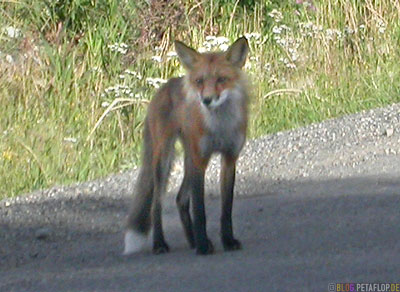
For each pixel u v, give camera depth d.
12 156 14.73
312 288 7.71
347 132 16.28
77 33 19.16
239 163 14.60
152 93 17.39
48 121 15.98
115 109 16.61
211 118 9.85
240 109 9.98
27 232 11.68
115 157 15.30
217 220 11.50
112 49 18.31
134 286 8.38
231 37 19.80
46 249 11.05
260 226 10.79
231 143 9.98
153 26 19.36
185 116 10.09
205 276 8.49
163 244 10.44
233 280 8.21
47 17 19.00
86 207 12.66
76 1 19.06
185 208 10.58
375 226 10.03
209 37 18.23
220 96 9.77
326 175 13.40
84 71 17.67
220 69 9.88
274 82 18.84
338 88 19.33
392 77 20.17
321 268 8.37
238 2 20.81
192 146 10.00
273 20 20.52
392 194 11.58
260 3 20.91
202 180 9.98
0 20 18.64
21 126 15.64
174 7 19.77
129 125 16.45
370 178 12.80
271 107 17.97
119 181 13.87
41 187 14.13
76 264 10.08
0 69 17.16
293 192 12.51
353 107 18.61
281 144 15.72
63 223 12.05
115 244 11.02
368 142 15.42
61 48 18.16
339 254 8.94
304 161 14.45
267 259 9.05
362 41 20.95
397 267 8.21
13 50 17.88
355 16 21.19
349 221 10.41
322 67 19.70
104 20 19.12
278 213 11.32
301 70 19.39
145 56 18.62
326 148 15.22
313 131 16.48
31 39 18.19
